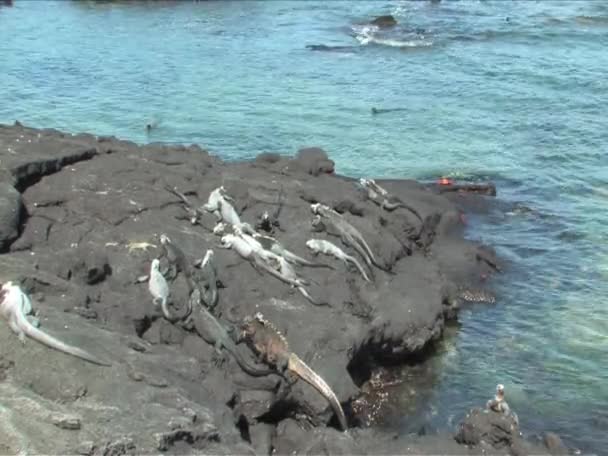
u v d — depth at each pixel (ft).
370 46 154.92
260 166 74.38
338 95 123.85
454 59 144.36
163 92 125.29
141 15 186.80
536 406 51.44
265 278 54.54
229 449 36.70
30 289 45.39
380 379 54.85
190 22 179.11
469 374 55.42
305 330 50.34
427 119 111.86
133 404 36.68
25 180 59.67
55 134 72.79
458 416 50.62
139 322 47.44
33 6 198.80
